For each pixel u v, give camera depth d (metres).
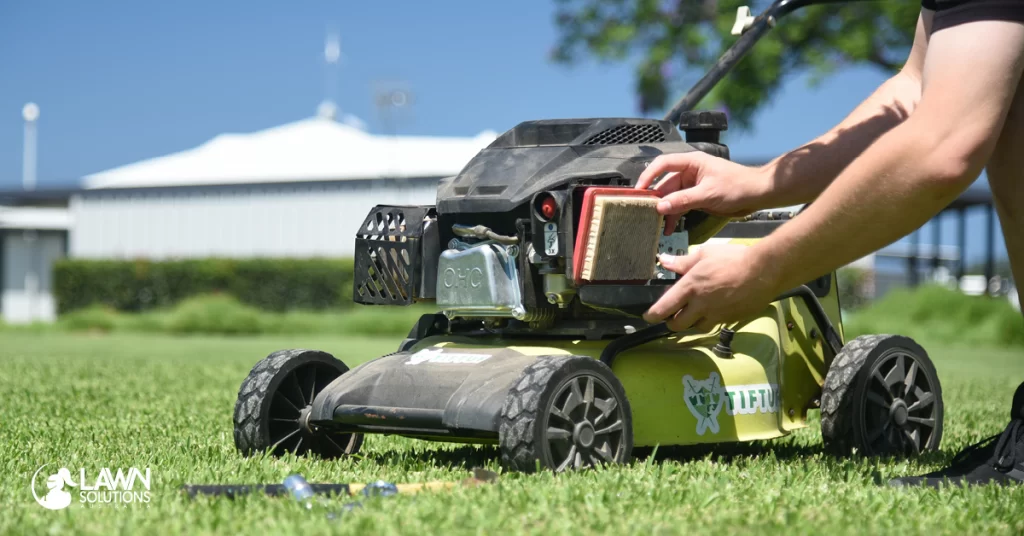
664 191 6.24
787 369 7.58
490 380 6.19
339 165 68.69
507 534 4.53
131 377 15.60
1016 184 5.48
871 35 32.06
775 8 8.52
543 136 6.80
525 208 6.38
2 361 19.80
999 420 10.15
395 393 6.48
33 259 66.69
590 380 6.03
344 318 42.06
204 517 4.79
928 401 7.68
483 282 6.44
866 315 36.38
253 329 41.75
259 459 6.59
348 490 5.36
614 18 36.09
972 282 57.66
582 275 6.04
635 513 4.95
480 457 7.29
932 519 4.98
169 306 53.59
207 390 13.34
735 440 6.97
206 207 56.84
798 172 5.84
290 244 55.00
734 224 8.01
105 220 59.41
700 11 34.66
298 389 7.08
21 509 5.13
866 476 6.21
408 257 6.85
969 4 4.73
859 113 6.08
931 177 4.61
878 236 4.82
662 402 6.63
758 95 32.59
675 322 5.54
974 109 4.61
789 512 4.94
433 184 52.16
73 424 9.28
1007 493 5.58
